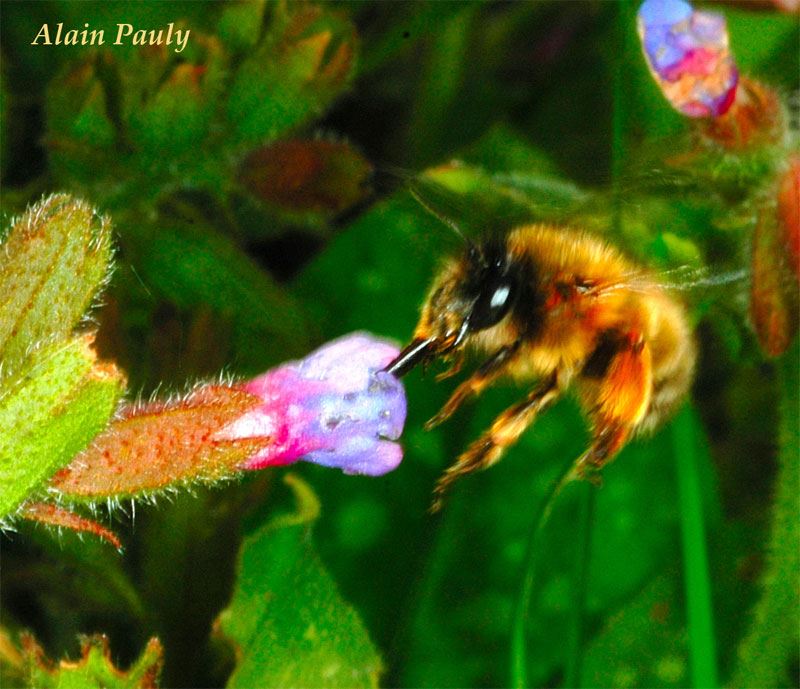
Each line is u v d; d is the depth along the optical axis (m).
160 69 0.19
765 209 0.18
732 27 0.21
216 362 0.19
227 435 0.17
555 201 0.18
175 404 0.17
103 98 0.19
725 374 0.21
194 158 0.19
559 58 0.23
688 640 0.19
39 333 0.16
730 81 0.18
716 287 0.18
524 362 0.18
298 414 0.17
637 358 0.17
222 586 0.19
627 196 0.18
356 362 0.17
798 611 0.19
